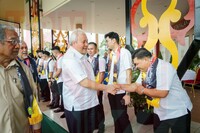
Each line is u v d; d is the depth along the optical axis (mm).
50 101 4367
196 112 3303
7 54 1114
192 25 1671
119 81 2143
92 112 1867
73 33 1699
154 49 2010
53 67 4027
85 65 1770
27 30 8242
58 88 3656
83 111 1788
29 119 1255
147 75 1519
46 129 2725
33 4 7176
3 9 7562
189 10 1693
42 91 4602
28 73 1329
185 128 1517
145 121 2746
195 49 1657
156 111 1628
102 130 2451
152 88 1479
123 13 6699
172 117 1506
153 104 1589
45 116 3328
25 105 1237
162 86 1406
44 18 6789
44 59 4633
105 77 2531
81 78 1650
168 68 1427
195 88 4605
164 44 1902
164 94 1407
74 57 1669
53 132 2602
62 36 6980
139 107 2803
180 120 1494
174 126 1523
